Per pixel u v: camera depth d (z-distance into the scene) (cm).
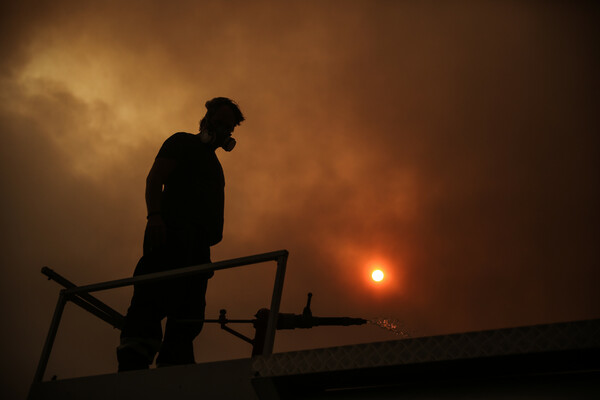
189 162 299
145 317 262
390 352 170
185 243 280
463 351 160
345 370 175
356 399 186
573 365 161
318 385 191
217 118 319
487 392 170
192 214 288
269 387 188
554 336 152
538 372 167
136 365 254
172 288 272
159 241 269
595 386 160
